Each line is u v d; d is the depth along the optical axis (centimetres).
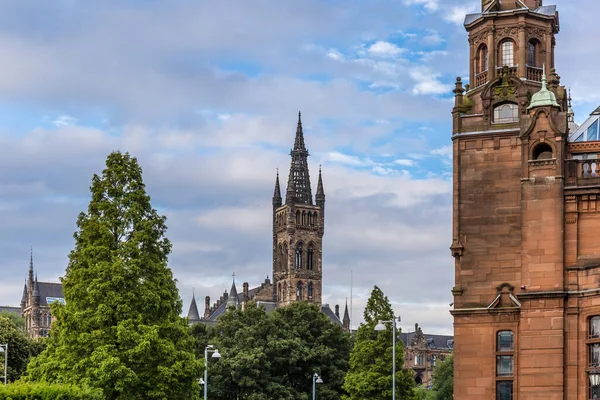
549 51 7625
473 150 7250
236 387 15375
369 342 13100
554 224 6669
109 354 7850
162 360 8125
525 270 6700
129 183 8550
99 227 8262
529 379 6581
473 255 7131
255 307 16800
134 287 8219
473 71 7744
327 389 15625
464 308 7081
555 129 6744
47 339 8500
